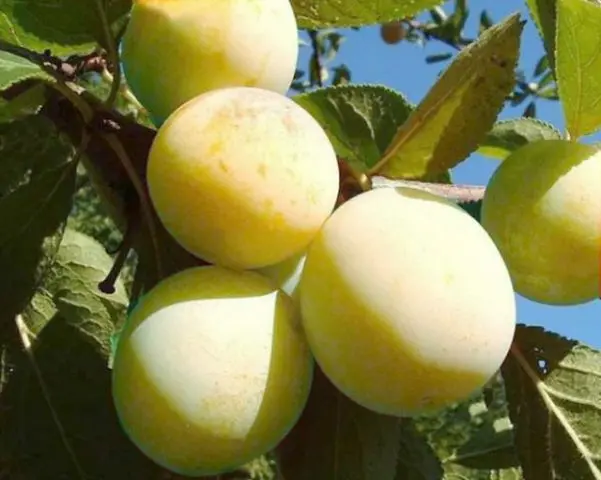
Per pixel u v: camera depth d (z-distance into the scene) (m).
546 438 0.29
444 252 0.22
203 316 0.22
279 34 0.25
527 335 0.29
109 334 0.33
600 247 0.25
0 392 0.30
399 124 0.32
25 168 0.27
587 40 0.26
